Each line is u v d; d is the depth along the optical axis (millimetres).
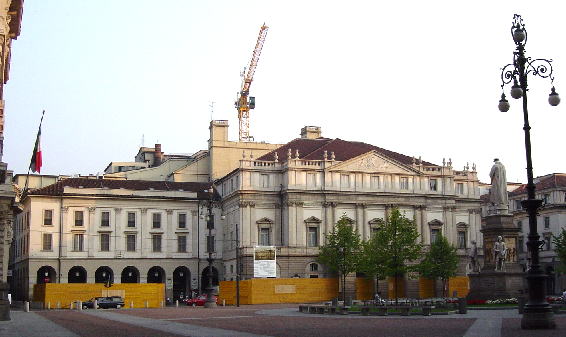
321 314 56000
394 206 115688
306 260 109625
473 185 124188
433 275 100062
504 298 55625
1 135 59594
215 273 118312
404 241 85750
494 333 29891
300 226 110375
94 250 111062
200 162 136750
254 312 62750
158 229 115188
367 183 115250
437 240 101188
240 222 110188
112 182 117000
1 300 53281
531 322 31109
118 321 48594
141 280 112812
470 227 122625
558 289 121875
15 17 60156
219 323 43938
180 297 115438
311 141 127562
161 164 143500
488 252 58375
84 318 54500
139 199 114438
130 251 113000
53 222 109625
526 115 32250
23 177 135000
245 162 111750
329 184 113000
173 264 115188
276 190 112562
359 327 37188
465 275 119000
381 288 108125
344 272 99688
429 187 119438
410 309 50031
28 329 39875
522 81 32375
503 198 58562
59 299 92875
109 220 112688
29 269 107000
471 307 51875
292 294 99188
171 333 34781
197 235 117375
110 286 95062
